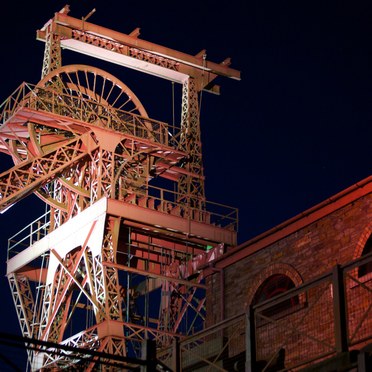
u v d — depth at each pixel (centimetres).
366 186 2859
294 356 2830
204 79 4925
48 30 4622
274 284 3153
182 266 4266
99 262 4234
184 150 4703
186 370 2959
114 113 4525
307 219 3038
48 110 4362
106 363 1828
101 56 4734
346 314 1931
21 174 4416
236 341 3080
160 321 4347
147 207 4388
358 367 1775
